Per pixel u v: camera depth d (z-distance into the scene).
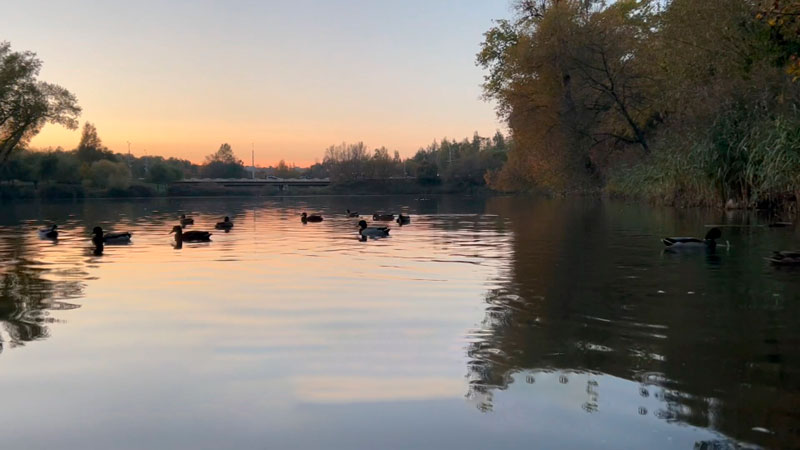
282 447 3.58
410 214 31.20
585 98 37.47
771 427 3.71
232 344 5.84
